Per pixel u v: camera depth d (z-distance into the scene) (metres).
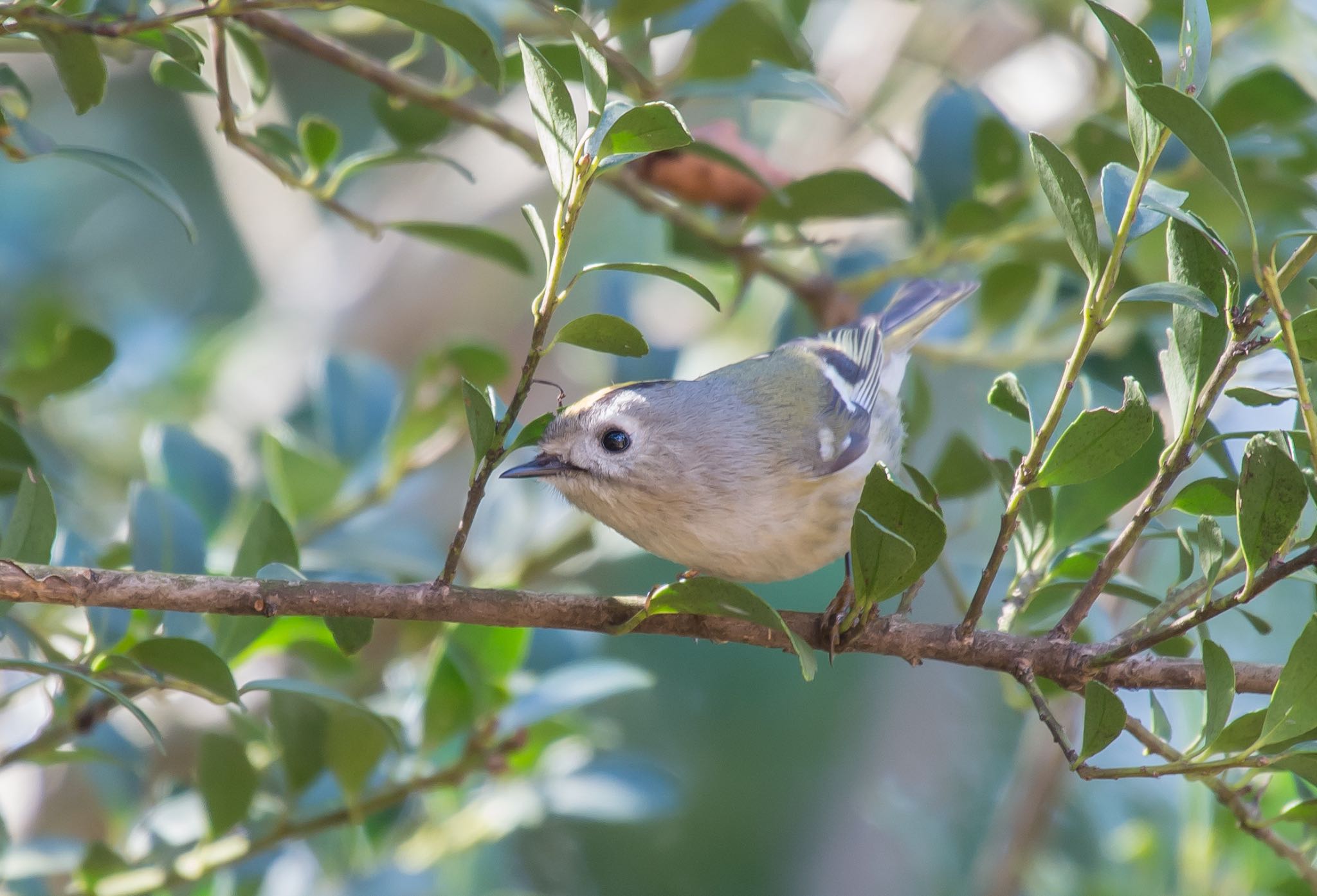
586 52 4.80
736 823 11.53
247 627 6.70
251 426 12.23
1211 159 4.58
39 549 5.55
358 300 13.09
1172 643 6.63
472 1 7.72
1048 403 9.38
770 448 7.52
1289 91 7.86
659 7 7.49
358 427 9.43
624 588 11.48
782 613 6.18
